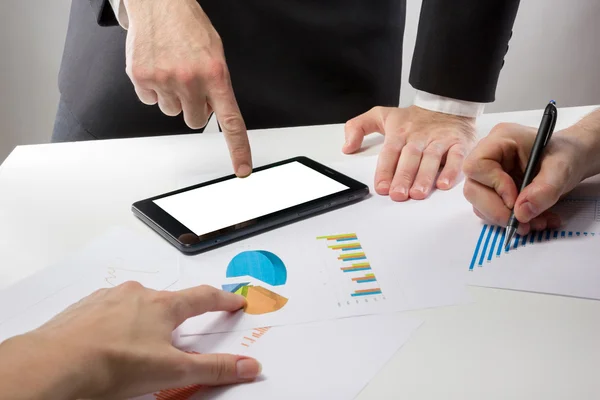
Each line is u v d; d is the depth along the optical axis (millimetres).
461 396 444
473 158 669
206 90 708
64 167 836
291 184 751
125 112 1162
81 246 651
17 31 1706
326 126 980
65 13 1701
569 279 575
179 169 825
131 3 763
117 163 846
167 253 634
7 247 650
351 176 805
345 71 1174
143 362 428
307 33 1117
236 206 701
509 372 465
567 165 639
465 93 896
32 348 401
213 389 454
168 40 722
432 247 637
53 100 1812
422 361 479
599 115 726
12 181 796
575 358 478
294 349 495
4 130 1828
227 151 880
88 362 405
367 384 457
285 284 582
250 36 1103
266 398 445
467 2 859
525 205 621
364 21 1138
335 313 539
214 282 587
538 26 1896
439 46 890
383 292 565
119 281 586
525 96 2014
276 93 1173
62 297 563
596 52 1931
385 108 952
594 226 660
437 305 546
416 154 812
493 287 569
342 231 671
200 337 510
